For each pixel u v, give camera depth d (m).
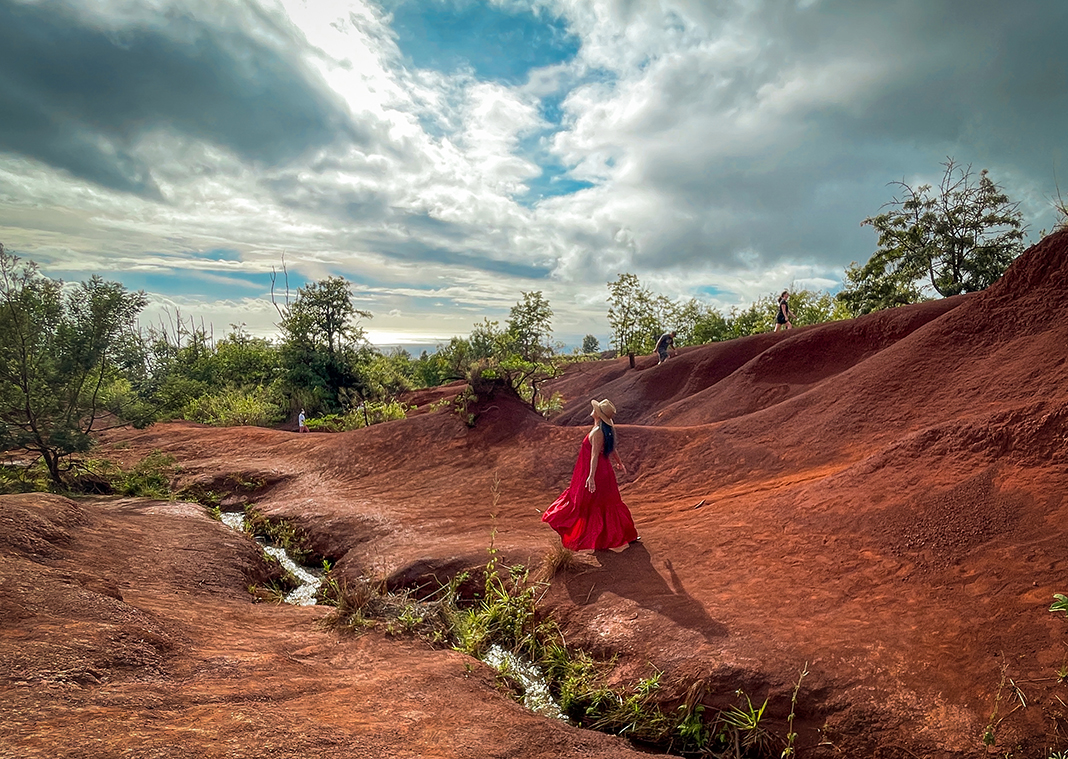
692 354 20.22
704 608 4.71
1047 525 4.46
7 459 11.73
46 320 10.97
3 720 1.85
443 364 35.25
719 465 9.18
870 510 5.58
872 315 14.98
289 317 33.34
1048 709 3.13
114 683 2.38
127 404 12.27
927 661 3.67
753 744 3.55
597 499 6.10
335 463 11.81
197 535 6.86
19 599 3.07
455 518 8.45
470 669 3.76
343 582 6.59
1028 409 5.55
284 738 2.17
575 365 29.03
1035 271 8.88
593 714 3.98
